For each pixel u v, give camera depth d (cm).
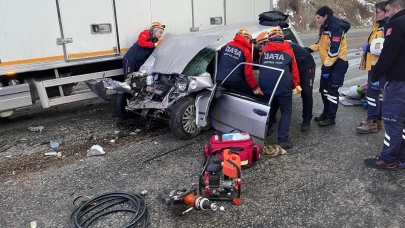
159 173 399
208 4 693
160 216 317
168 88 501
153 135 518
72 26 531
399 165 390
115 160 437
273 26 586
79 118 610
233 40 481
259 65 438
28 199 356
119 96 564
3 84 518
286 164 410
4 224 316
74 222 307
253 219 307
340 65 494
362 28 2348
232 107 456
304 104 505
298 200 334
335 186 357
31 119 610
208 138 496
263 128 418
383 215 307
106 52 575
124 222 311
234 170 323
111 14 570
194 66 500
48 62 518
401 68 349
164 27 635
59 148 480
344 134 497
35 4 493
